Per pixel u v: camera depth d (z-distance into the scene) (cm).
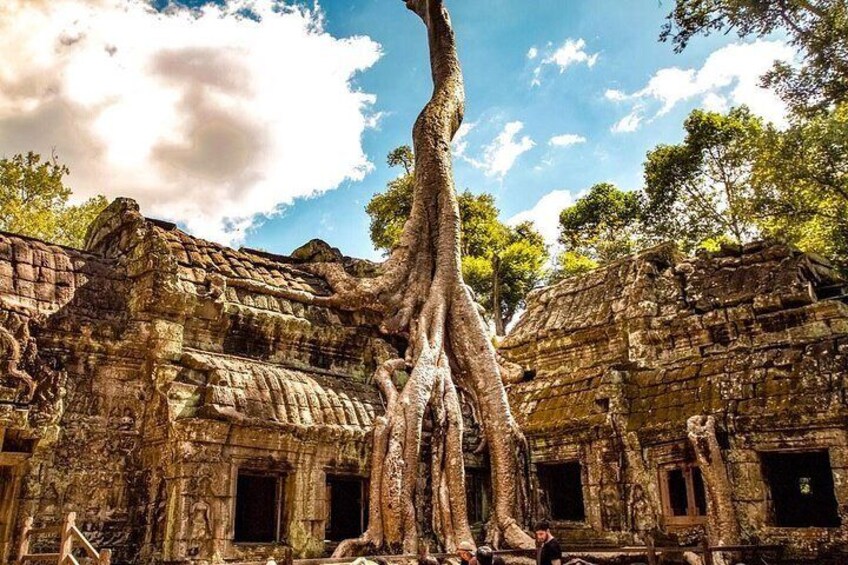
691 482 1238
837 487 1063
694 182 2712
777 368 1201
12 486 896
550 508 1510
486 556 743
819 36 1339
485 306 3102
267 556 1003
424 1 1884
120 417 1027
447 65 1778
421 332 1345
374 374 1304
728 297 1370
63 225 2448
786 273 1304
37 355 937
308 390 1155
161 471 984
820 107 1432
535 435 1516
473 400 1412
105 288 1088
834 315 1210
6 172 2366
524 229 3353
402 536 1108
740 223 2552
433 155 1592
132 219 1168
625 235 3316
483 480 1405
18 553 848
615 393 1385
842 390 1088
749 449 1170
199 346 1124
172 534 927
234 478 1005
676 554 1141
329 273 1387
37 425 895
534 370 1714
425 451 1252
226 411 1000
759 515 1130
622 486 1340
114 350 1035
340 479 1178
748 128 2536
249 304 1206
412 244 1502
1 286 964
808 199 1689
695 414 1242
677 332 1420
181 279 1121
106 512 980
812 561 1053
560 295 1792
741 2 1348
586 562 985
